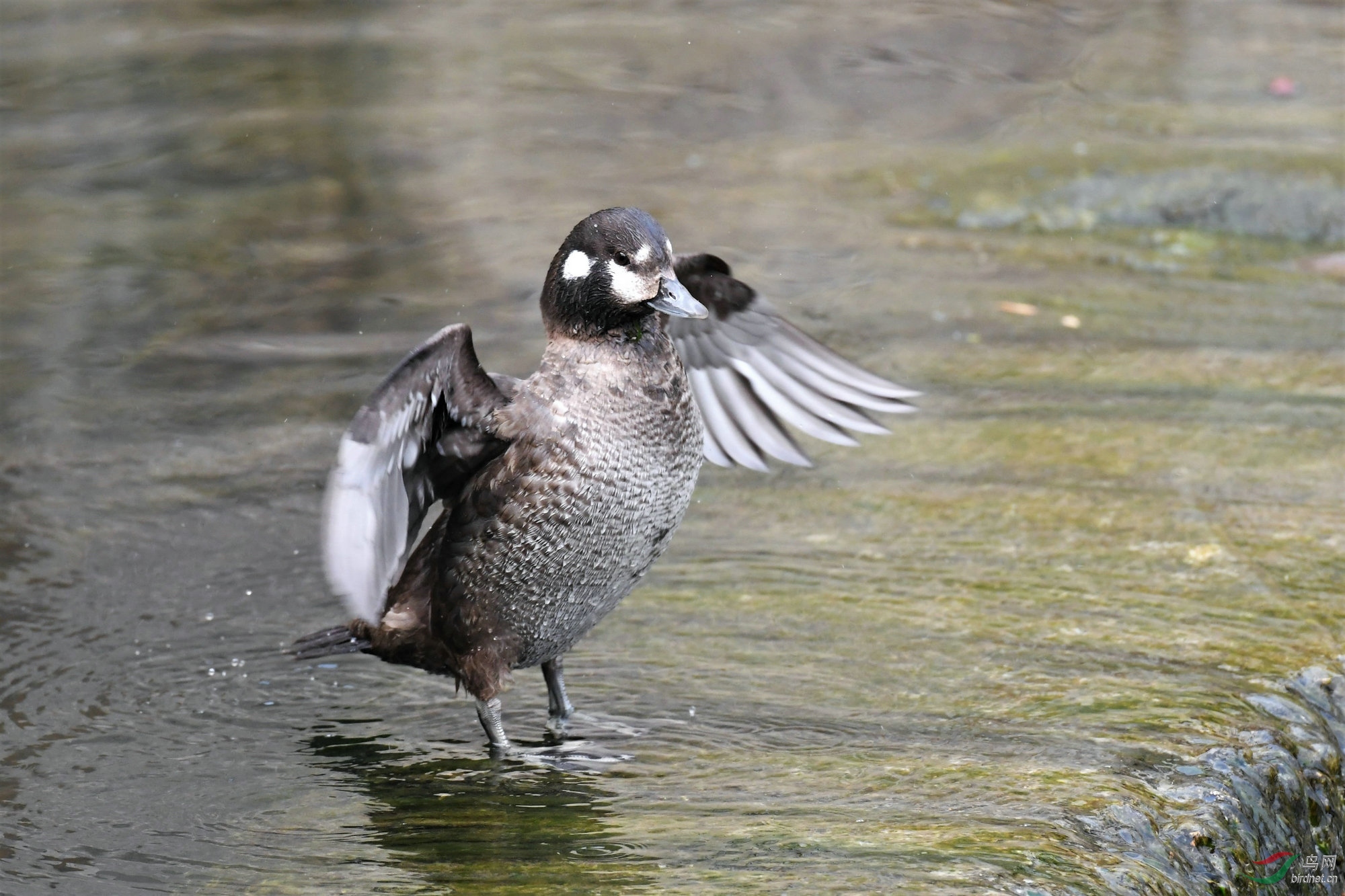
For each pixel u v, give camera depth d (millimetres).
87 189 17859
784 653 8539
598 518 7594
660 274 7625
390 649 7965
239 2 24891
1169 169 18125
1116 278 15695
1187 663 8227
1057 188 18031
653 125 20453
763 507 10508
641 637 8820
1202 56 22453
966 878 6250
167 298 15094
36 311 14719
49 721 8016
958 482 10797
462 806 7105
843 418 8734
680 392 7852
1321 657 8273
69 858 6660
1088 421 11859
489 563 7602
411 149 19422
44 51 22078
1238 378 12758
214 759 7652
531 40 23516
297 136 19609
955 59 22453
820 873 6320
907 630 8734
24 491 11023
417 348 6898
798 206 17797
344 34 23562
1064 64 22359
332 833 6863
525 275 15773
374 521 6727
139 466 11516
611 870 6426
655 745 7664
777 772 7285
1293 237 17078
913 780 7152
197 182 18203
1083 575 9289
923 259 16203
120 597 9492
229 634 9047
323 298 15148
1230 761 7324
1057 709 7797
